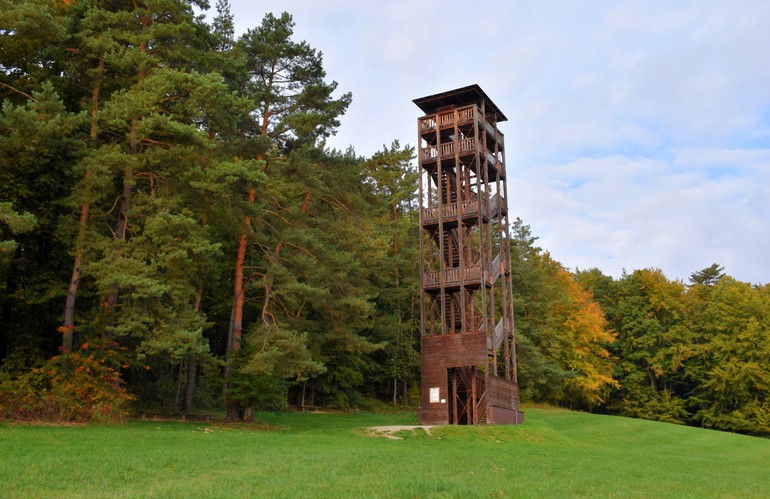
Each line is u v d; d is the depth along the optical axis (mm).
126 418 25078
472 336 33625
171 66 27906
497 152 39781
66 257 26766
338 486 11359
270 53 31656
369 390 54781
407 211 63156
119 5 27953
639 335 69438
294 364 28000
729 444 40531
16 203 25078
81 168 23891
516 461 18516
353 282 36531
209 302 41938
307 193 33375
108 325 23984
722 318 62406
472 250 41438
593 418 49156
